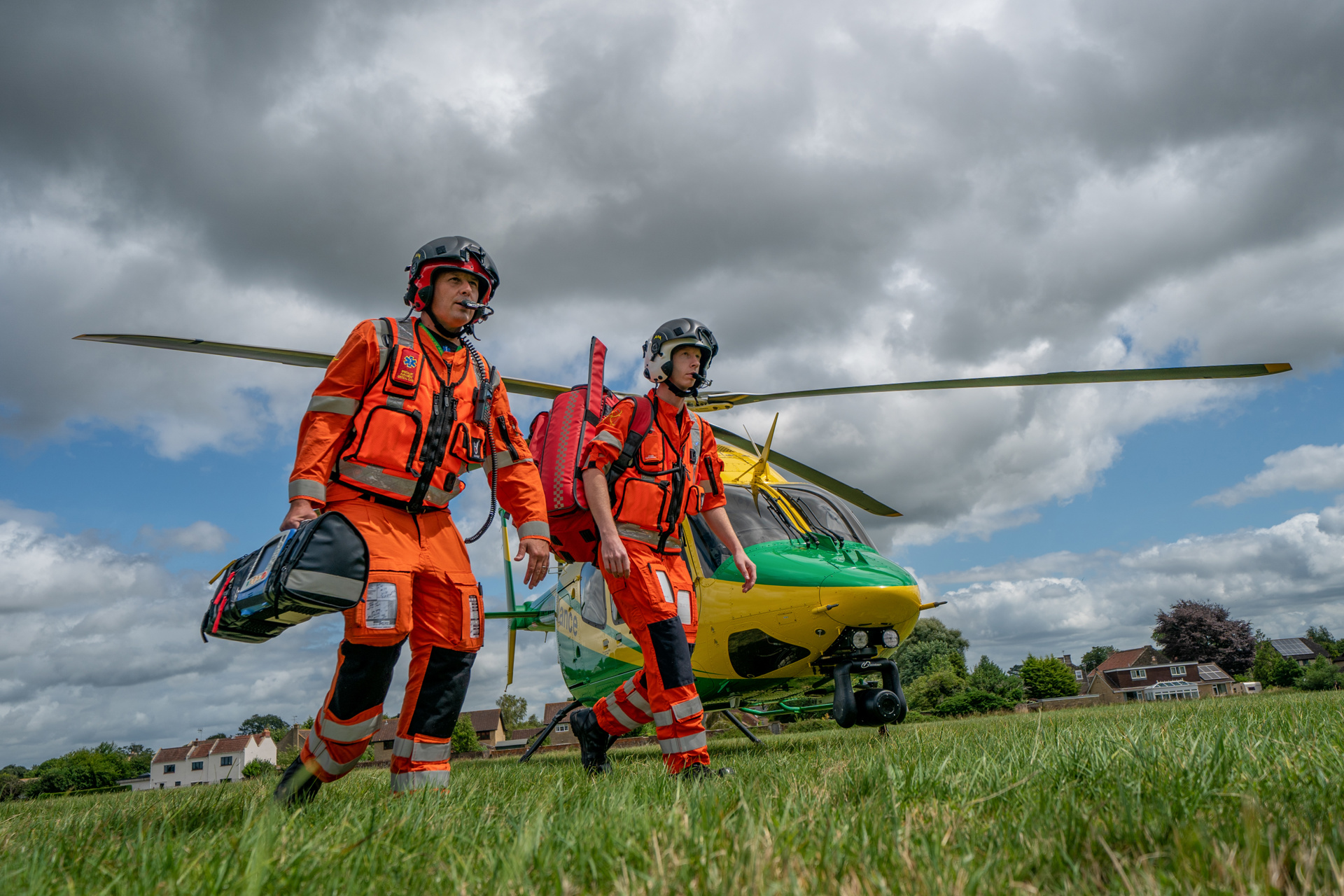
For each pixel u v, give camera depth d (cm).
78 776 5581
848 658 532
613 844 126
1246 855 94
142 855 131
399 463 222
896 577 525
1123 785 142
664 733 280
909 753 254
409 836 148
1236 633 7256
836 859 110
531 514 264
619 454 296
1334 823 105
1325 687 4869
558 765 488
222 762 6912
